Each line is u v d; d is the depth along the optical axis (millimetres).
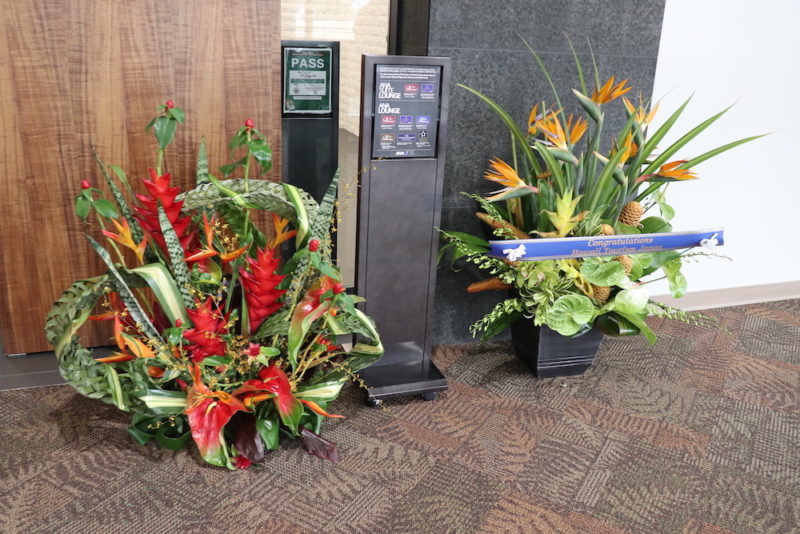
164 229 1644
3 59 1857
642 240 2053
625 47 2346
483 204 2150
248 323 1800
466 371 2281
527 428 1968
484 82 2217
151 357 1622
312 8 2209
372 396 1993
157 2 1912
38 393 2014
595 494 1707
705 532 1594
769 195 2863
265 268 1646
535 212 2145
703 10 2467
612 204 2135
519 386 2193
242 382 1745
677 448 1907
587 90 2359
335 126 2275
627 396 2162
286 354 1826
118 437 1837
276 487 1678
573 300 2021
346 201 2445
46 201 2029
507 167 1987
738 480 1782
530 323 2201
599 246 2023
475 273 2438
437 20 2088
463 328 2496
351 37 2275
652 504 1681
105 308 2197
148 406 1638
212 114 2061
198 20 1961
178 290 1678
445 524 1580
